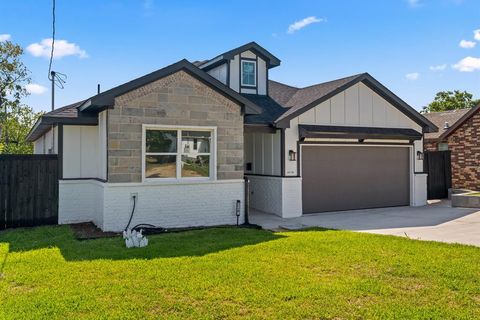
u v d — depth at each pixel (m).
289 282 5.56
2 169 10.77
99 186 10.39
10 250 7.74
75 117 11.05
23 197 10.95
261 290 5.25
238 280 5.65
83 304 4.75
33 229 10.30
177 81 10.45
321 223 11.21
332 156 13.53
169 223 10.41
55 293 5.12
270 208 13.06
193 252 7.36
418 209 14.06
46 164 11.21
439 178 17.50
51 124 11.76
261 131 12.48
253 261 6.67
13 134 28.70
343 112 13.52
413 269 6.14
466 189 18.50
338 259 6.78
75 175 11.41
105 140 10.09
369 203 14.23
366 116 13.99
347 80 13.76
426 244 7.96
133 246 7.86
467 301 4.88
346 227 10.51
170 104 10.37
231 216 11.19
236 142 11.28
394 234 9.34
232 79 14.72
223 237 8.87
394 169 14.83
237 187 11.29
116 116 9.80
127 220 9.96
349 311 4.60
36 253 7.36
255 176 13.94
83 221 11.43
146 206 10.16
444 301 4.89
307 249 7.50
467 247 7.69
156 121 10.20
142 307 4.70
